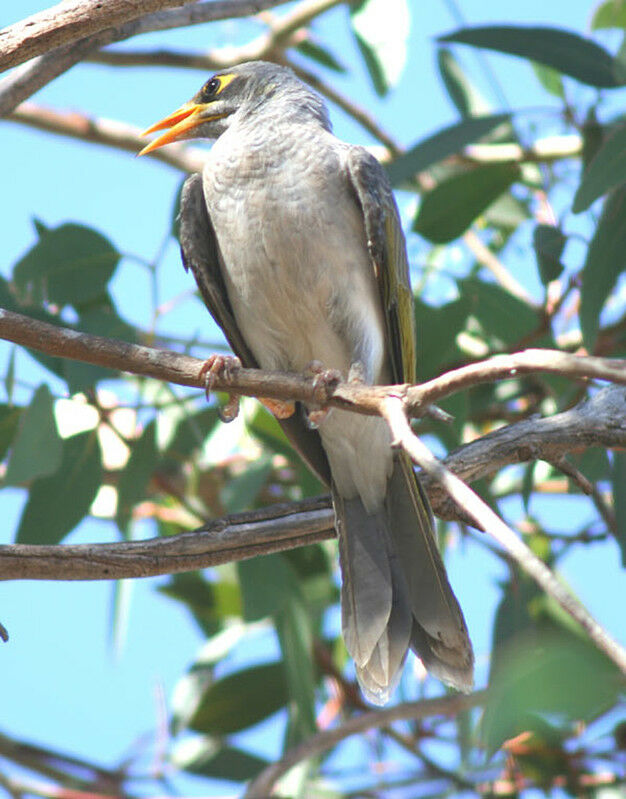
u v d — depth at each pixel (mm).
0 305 9766
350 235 8812
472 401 11773
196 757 11492
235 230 8867
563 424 7695
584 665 5676
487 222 13531
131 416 11750
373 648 8242
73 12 6777
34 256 9914
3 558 6980
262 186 8750
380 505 8852
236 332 9531
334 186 8766
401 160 10211
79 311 10562
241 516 7543
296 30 12508
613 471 9727
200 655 12000
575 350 11820
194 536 7387
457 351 11383
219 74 10508
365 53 11508
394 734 11141
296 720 10477
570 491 9883
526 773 10555
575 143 11773
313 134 8938
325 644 12359
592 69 10281
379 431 8680
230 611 12656
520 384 11992
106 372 9125
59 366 9531
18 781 10992
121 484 10156
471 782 10617
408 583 8430
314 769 10789
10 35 6758
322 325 9008
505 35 10289
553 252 10055
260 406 11094
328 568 11938
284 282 8836
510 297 10992
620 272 9523
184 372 7203
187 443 11328
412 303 9508
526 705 5711
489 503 9641
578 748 10492
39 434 8906
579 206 9047
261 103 9867
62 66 8258
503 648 8930
